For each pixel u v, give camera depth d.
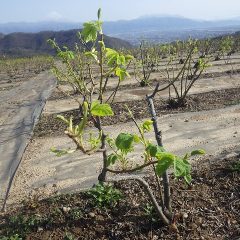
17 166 7.04
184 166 2.25
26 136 8.91
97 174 6.31
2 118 11.48
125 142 2.52
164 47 18.86
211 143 7.28
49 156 7.37
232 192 4.92
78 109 10.89
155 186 5.24
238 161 5.65
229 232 4.24
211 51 22.11
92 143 2.75
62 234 4.45
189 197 4.89
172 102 10.09
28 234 4.51
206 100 10.66
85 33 2.59
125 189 5.21
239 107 9.53
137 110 10.08
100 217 4.66
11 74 27.56
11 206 5.49
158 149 2.52
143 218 4.53
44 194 5.79
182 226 4.35
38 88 17.52
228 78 14.37
